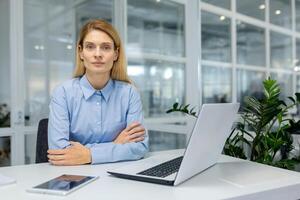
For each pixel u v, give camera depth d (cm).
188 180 102
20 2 318
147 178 100
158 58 356
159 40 358
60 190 89
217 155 122
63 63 354
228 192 90
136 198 85
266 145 173
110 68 154
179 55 332
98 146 134
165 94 344
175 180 95
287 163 166
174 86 336
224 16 307
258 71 281
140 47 372
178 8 335
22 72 318
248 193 90
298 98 178
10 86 314
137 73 370
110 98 156
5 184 97
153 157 143
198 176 107
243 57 294
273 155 174
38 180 103
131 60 372
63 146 137
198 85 298
